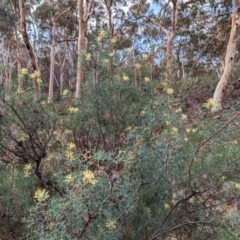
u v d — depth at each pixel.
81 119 2.08
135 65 2.15
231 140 1.78
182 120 1.91
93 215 1.34
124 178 1.38
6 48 19.53
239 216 1.66
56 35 17.78
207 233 1.79
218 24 13.02
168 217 1.84
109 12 13.49
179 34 15.05
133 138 1.78
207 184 1.81
